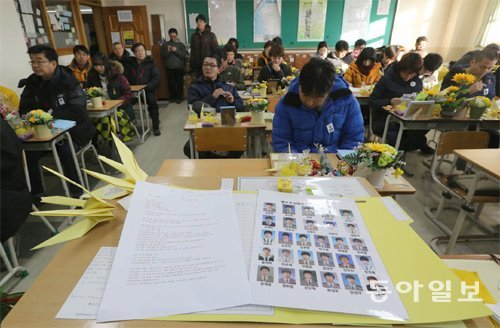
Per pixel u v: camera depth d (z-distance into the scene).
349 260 0.53
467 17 5.98
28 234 2.13
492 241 2.08
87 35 5.98
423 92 2.74
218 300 0.45
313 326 0.42
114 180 0.74
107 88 3.81
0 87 2.91
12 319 0.43
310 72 1.41
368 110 3.78
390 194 1.30
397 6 6.30
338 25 6.43
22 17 3.67
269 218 0.63
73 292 0.47
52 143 2.13
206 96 2.96
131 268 0.49
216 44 5.89
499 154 1.76
